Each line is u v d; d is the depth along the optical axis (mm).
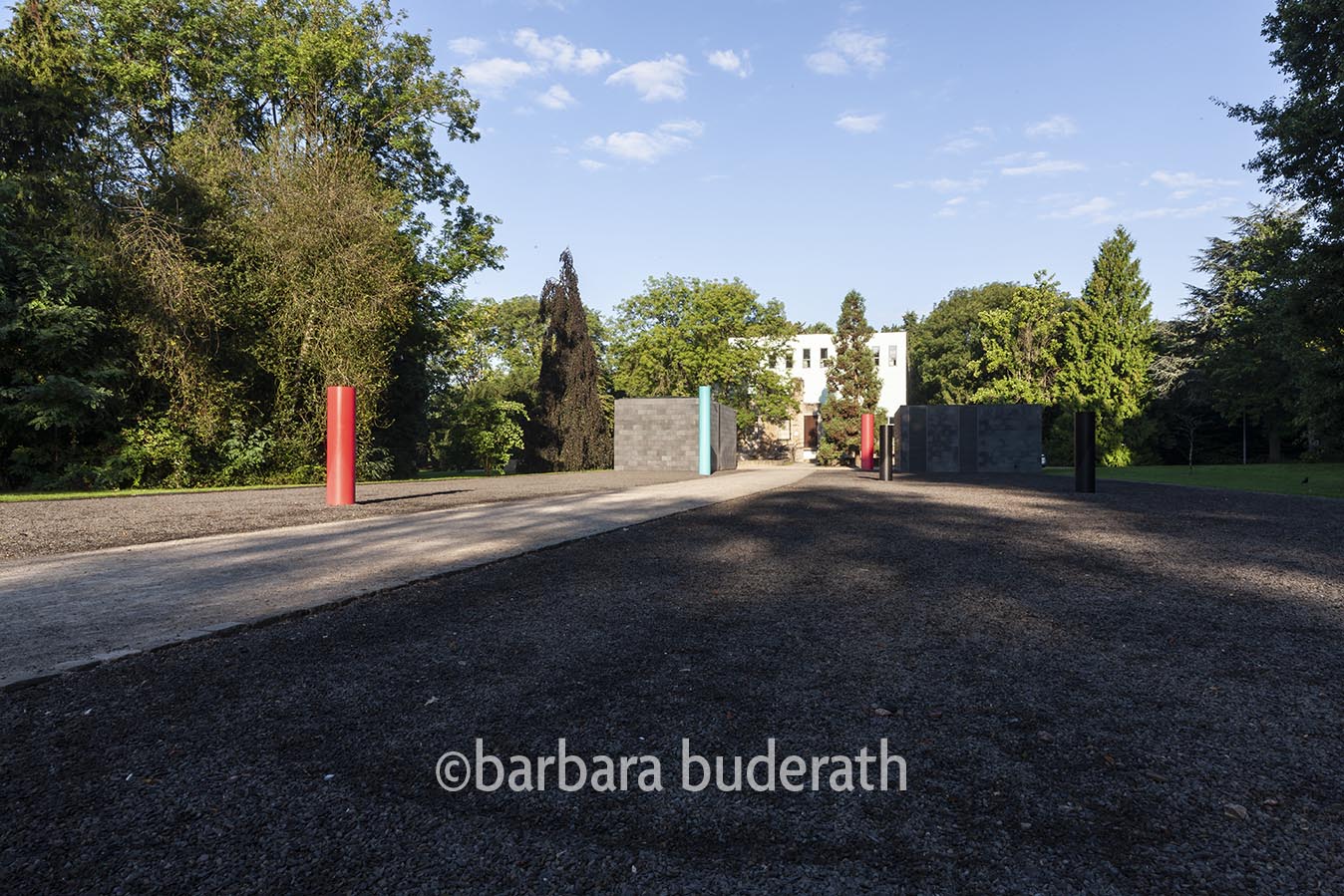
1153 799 2090
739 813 2016
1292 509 11102
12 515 10258
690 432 32875
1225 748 2441
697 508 11641
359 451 20547
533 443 34062
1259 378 32969
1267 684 3107
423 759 2381
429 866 1756
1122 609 4523
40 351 15094
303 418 19312
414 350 24500
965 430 27422
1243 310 32750
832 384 49062
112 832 1928
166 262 16578
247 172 18734
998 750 2432
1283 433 35125
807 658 3508
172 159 18203
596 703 2902
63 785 2209
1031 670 3311
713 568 6055
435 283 25156
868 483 19391
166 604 4633
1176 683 3123
